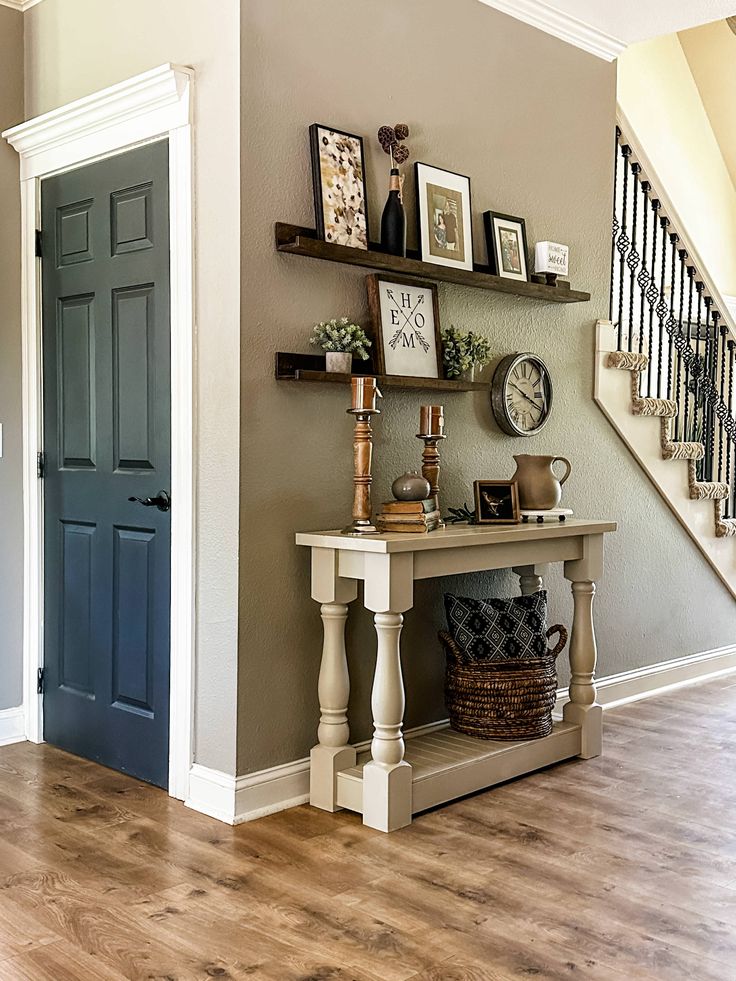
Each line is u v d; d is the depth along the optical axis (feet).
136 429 11.30
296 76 10.46
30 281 12.64
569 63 13.93
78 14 11.85
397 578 9.78
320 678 10.53
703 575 16.88
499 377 12.88
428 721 12.32
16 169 12.70
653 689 15.83
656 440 15.67
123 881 8.68
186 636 10.61
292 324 10.53
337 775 10.39
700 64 21.16
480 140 12.66
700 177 21.72
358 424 10.36
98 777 11.51
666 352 19.43
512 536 10.91
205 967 7.27
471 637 11.81
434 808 10.53
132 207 11.18
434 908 8.21
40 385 12.72
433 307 11.91
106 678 11.85
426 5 11.89
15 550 12.90
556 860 9.20
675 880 8.81
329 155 10.70
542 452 13.78
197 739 10.57
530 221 13.41
